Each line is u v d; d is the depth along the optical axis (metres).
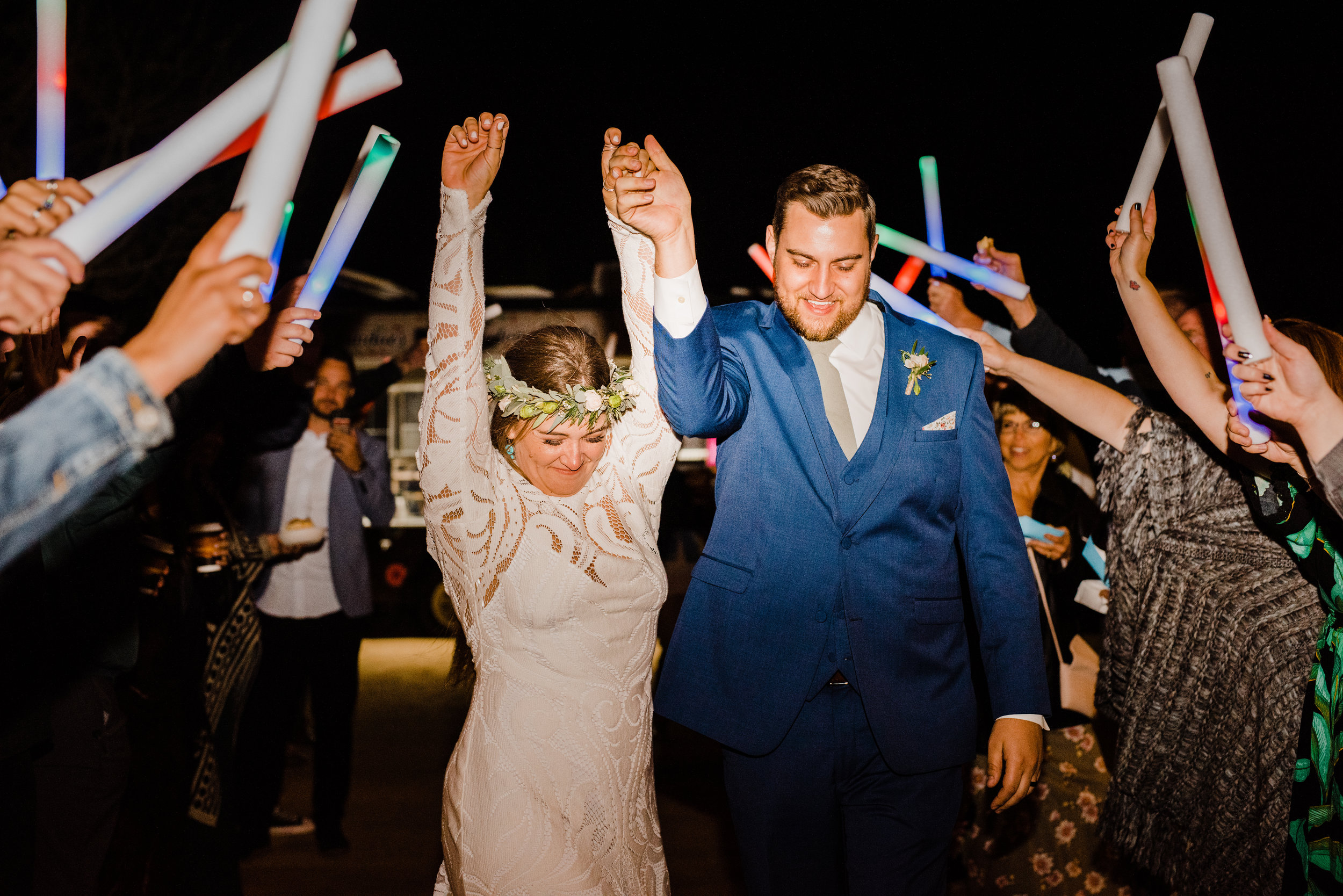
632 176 1.64
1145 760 2.37
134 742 2.96
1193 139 1.38
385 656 7.57
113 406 0.90
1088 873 2.91
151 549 2.93
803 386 2.07
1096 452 2.83
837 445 2.08
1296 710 2.15
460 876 1.82
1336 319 5.50
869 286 2.22
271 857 3.92
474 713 1.84
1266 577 2.26
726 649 2.07
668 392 1.79
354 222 1.77
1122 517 2.45
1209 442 2.38
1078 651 2.93
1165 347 2.11
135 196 0.98
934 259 2.54
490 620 1.79
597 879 1.78
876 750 2.11
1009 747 2.05
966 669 2.14
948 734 2.07
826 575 2.06
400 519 8.02
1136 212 2.13
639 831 1.87
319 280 1.76
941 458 2.09
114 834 2.87
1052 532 2.94
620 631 1.83
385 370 4.68
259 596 4.02
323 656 4.02
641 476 1.93
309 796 4.69
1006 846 2.97
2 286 0.93
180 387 2.11
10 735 2.05
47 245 0.95
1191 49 1.92
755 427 2.08
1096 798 2.91
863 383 2.14
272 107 0.93
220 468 4.11
